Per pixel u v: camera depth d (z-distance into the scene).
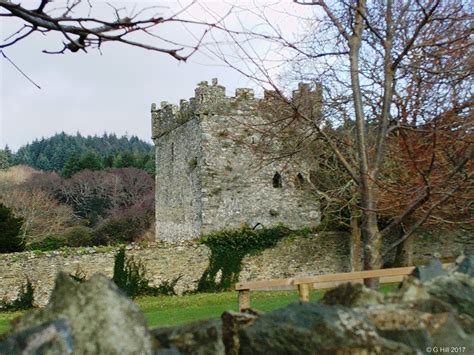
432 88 9.91
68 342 3.95
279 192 30.47
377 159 8.82
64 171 76.12
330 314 4.91
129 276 25.09
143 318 4.39
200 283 26.42
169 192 34.88
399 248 26.11
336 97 18.41
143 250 25.52
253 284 7.91
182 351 4.72
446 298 5.66
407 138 9.64
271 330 4.95
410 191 9.38
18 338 3.93
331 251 28.66
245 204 30.14
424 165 9.68
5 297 23.11
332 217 28.19
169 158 35.00
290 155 10.97
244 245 27.50
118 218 58.12
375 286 8.30
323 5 9.14
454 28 9.82
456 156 9.08
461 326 5.40
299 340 4.83
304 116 9.19
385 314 5.14
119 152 90.31
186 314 17.55
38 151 112.56
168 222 34.94
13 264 23.42
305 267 28.20
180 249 26.27
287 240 28.22
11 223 30.34
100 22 4.59
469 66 9.93
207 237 26.95
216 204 29.83
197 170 30.50
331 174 25.09
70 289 4.38
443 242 28.66
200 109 30.08
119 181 70.12
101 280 4.39
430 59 9.97
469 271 6.29
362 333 4.83
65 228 56.44
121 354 4.12
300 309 5.02
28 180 71.19
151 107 37.47
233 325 5.12
